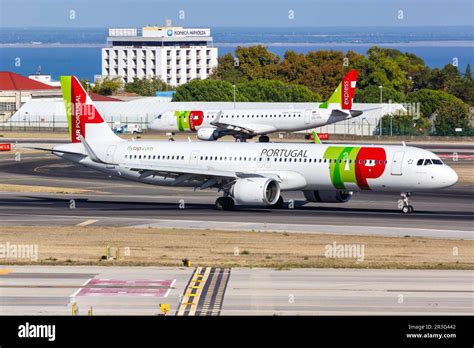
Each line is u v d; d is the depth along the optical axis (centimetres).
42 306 10019
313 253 13212
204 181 18675
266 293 10575
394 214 17550
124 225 16212
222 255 13050
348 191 17975
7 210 18375
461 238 14625
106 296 10469
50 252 13325
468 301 10212
